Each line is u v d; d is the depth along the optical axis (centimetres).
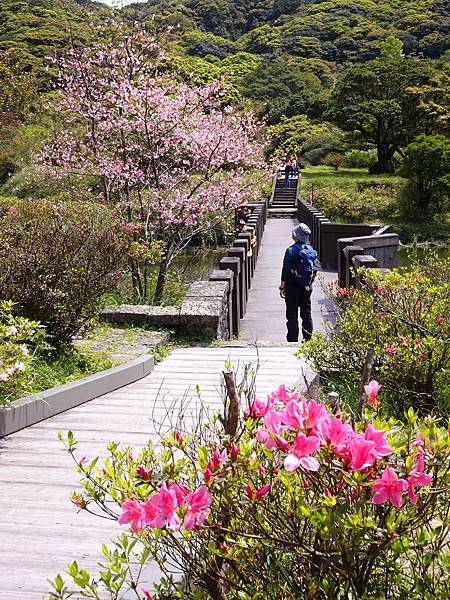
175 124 1341
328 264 1697
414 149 3822
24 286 611
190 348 794
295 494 202
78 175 1444
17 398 508
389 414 520
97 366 642
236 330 1069
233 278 1050
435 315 546
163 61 1563
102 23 1396
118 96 1328
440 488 199
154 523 185
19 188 2233
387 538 186
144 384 630
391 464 191
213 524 205
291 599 207
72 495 222
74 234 656
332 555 198
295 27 9244
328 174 4781
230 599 214
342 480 193
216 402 558
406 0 9938
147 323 838
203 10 9906
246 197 1628
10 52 3625
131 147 1338
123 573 209
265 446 202
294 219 3117
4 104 3334
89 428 490
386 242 1260
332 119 4978
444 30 8850
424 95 4572
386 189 4147
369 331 561
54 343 643
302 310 941
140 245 968
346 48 8900
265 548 209
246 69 7062
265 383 609
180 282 1398
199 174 1628
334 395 245
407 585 211
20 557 305
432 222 3812
